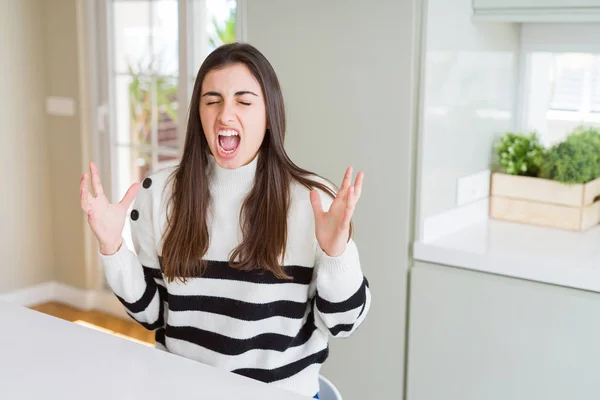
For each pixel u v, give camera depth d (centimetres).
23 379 127
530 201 263
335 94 244
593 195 258
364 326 249
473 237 244
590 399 209
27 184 436
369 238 244
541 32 277
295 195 150
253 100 142
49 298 455
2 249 429
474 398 230
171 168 162
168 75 400
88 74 420
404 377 244
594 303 204
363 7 234
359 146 241
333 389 158
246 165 149
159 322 164
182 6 377
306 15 246
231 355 151
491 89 269
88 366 133
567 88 276
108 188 429
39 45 429
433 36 229
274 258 146
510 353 221
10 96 421
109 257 151
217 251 151
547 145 284
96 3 414
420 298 235
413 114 232
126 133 422
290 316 150
